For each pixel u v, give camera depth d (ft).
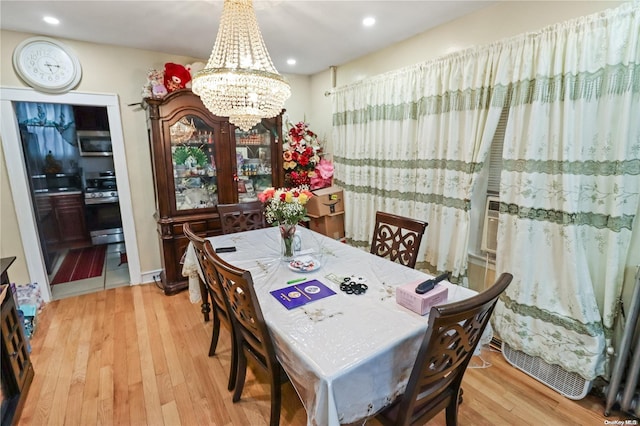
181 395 6.00
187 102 9.68
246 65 5.79
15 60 8.30
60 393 6.02
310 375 3.50
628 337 5.23
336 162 12.21
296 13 7.38
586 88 5.54
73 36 8.71
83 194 14.89
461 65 7.55
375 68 10.30
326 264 6.34
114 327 8.25
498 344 7.30
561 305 6.07
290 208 6.39
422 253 9.15
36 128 13.55
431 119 8.39
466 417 5.50
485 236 7.80
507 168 6.73
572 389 5.87
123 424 5.37
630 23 5.03
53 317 8.73
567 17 5.91
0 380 5.22
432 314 3.23
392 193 9.89
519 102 6.41
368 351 3.64
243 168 11.39
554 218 6.10
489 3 6.98
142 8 7.00
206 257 5.16
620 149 5.24
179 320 8.61
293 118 13.42
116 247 15.17
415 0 6.81
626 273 5.53
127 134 10.13
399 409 3.83
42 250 10.05
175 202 9.96
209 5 6.87
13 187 8.85
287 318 4.34
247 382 6.40
